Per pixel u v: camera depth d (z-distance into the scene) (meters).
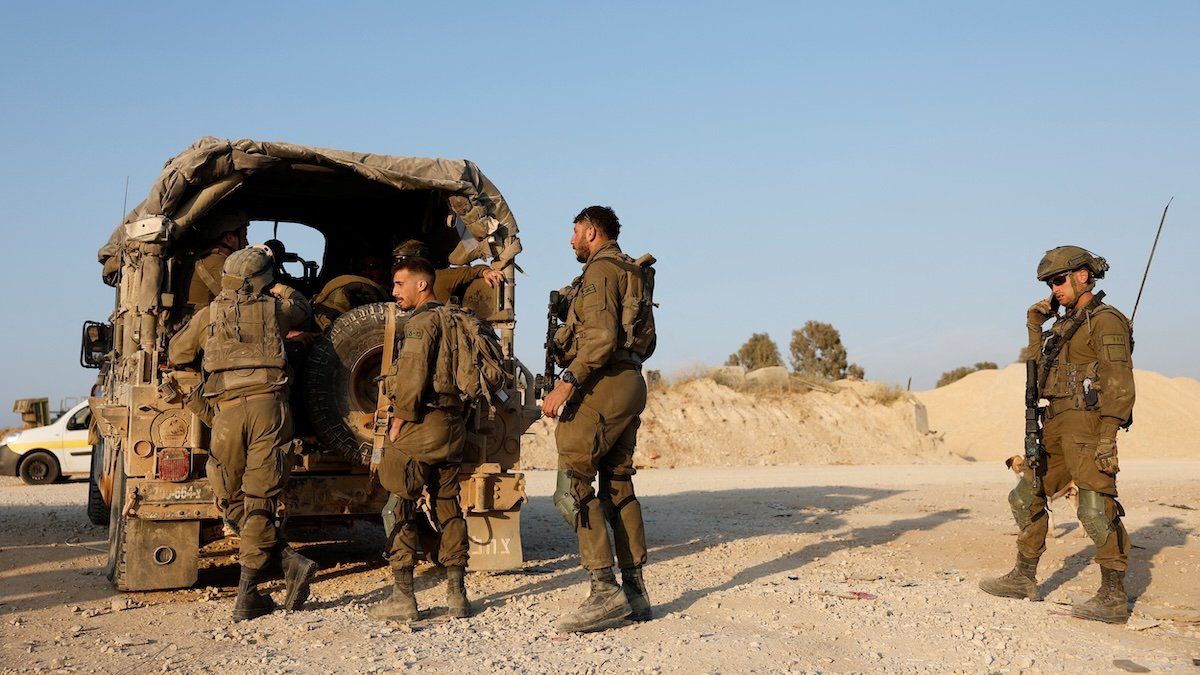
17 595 6.72
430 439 5.68
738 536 9.79
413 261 5.94
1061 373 6.02
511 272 7.84
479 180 7.78
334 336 6.86
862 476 19.88
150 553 6.69
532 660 4.77
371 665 4.68
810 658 4.84
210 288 7.22
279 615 5.93
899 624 5.60
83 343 10.27
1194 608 6.14
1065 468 6.23
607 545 5.50
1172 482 16.64
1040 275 6.16
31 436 19.67
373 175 7.39
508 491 7.26
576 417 5.48
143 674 4.62
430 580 7.14
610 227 5.68
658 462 26.52
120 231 7.88
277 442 5.97
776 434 29.31
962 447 42.16
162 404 6.69
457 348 5.76
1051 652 4.99
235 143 6.99
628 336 5.51
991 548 8.68
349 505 7.09
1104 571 5.76
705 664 4.70
